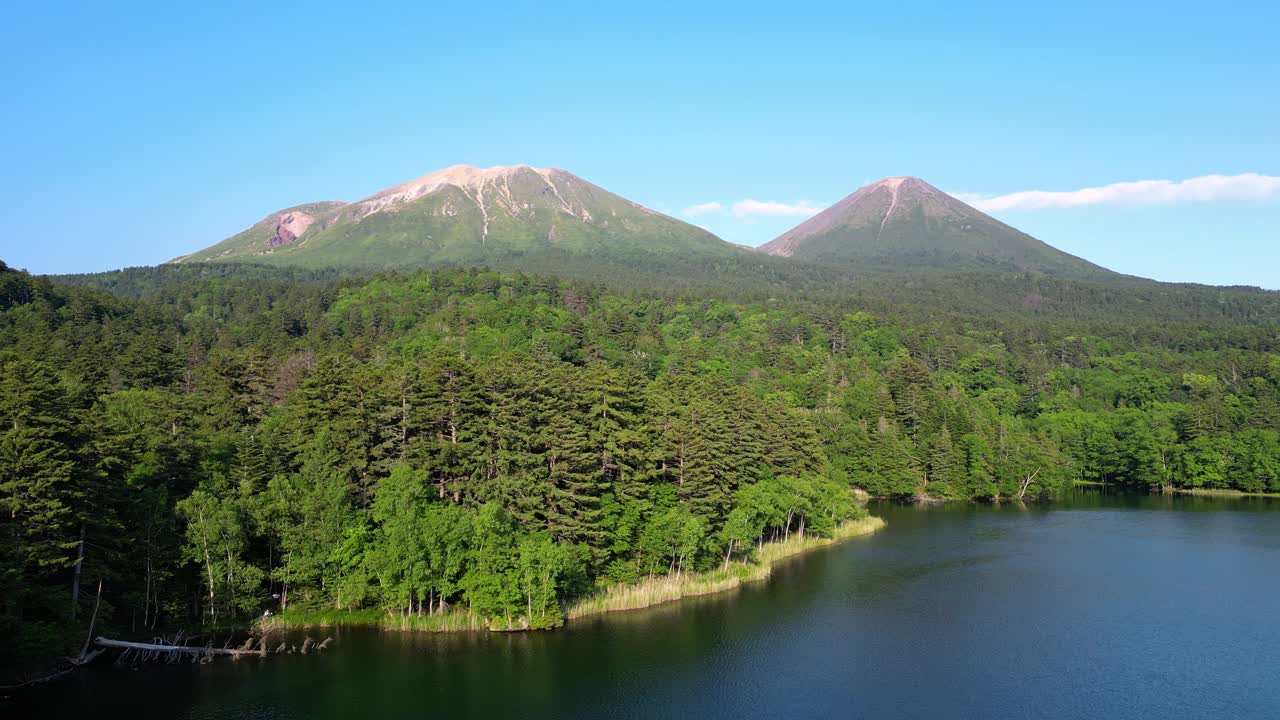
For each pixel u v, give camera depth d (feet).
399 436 268.21
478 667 222.07
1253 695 214.48
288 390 405.39
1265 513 492.13
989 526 447.01
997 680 223.10
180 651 220.02
